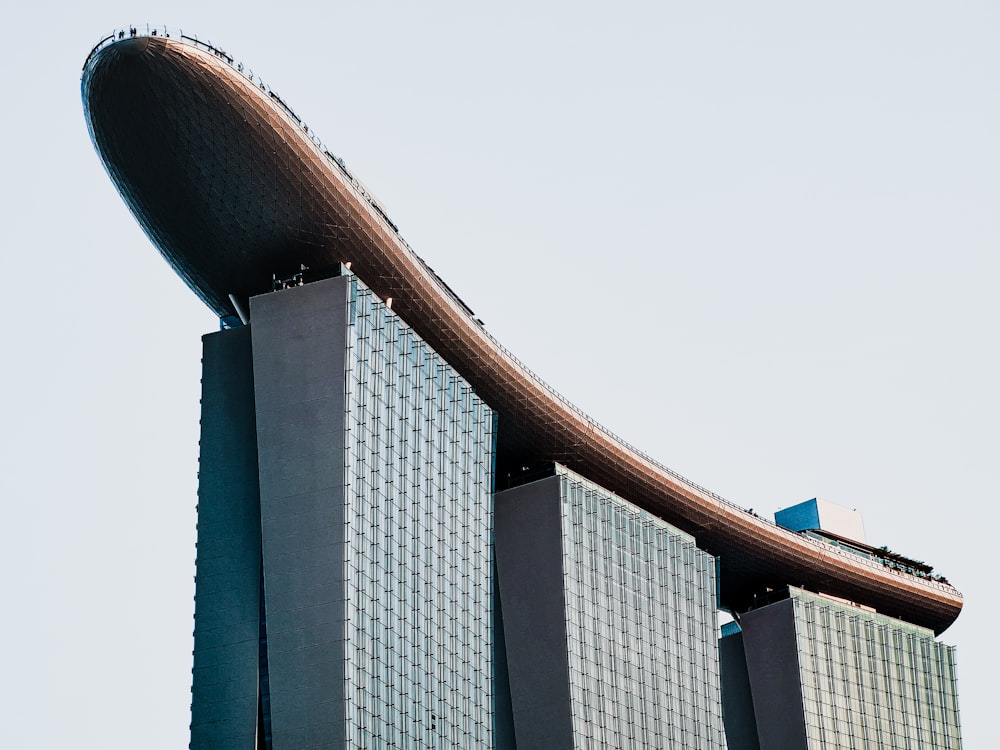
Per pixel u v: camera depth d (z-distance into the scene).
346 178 123.00
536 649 148.38
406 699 119.06
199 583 116.44
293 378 119.88
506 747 147.00
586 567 154.50
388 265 128.62
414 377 130.88
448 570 129.50
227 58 114.19
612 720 150.62
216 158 114.94
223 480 119.44
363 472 119.62
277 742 110.44
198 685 113.44
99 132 113.81
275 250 123.75
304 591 113.75
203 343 124.81
